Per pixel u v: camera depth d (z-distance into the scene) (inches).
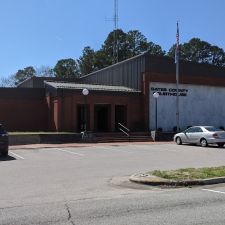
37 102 1664.6
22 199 442.9
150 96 1672.0
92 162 826.8
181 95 1765.5
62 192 486.3
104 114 1665.8
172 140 1541.6
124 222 329.4
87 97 1556.3
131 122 1649.9
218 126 1881.2
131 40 3309.5
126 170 698.2
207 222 327.6
